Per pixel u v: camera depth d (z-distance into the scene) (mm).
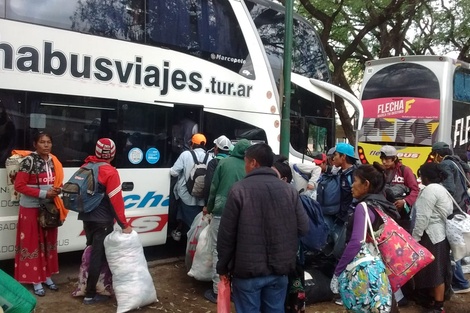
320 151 8672
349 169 5453
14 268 5473
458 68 11570
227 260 3434
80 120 5715
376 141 11914
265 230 3422
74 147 5680
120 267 4758
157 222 6457
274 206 3451
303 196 4426
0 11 5129
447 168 5695
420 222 4973
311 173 6219
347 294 3602
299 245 4066
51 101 5469
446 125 10992
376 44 20594
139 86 6164
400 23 17578
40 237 5102
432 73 11242
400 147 11484
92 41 5750
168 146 6500
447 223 5004
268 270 3420
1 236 5184
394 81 11789
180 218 6586
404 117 11492
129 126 6109
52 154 5484
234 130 7168
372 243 3713
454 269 5902
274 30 8039
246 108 7328
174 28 6508
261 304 3641
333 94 8891
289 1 6586
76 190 4715
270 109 7676
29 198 5012
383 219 3758
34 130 5379
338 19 17344
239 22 7305
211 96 6895
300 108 8352
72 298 5129
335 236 5434
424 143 11172
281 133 6785
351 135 17047
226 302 3621
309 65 8672
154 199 6395
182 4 6590
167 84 6430
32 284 5402
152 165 6352
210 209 5195
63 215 5133
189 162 6320
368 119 12086
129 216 6141
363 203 3781
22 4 5273
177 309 5012
